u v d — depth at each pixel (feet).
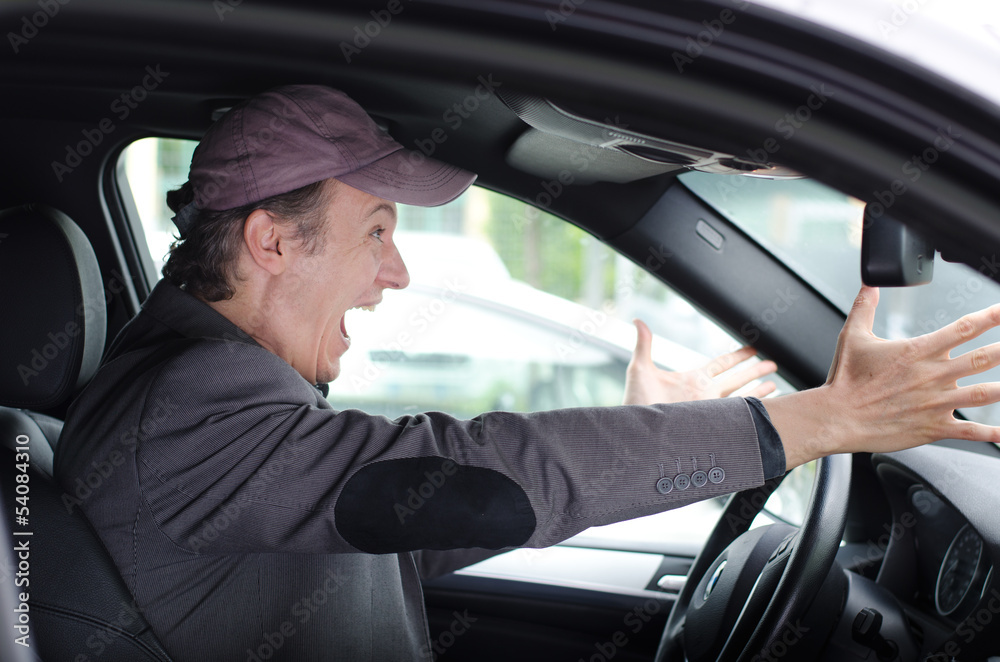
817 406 2.84
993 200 2.01
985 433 2.63
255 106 3.57
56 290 4.03
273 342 3.87
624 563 6.77
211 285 3.70
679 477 2.89
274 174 3.51
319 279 3.78
